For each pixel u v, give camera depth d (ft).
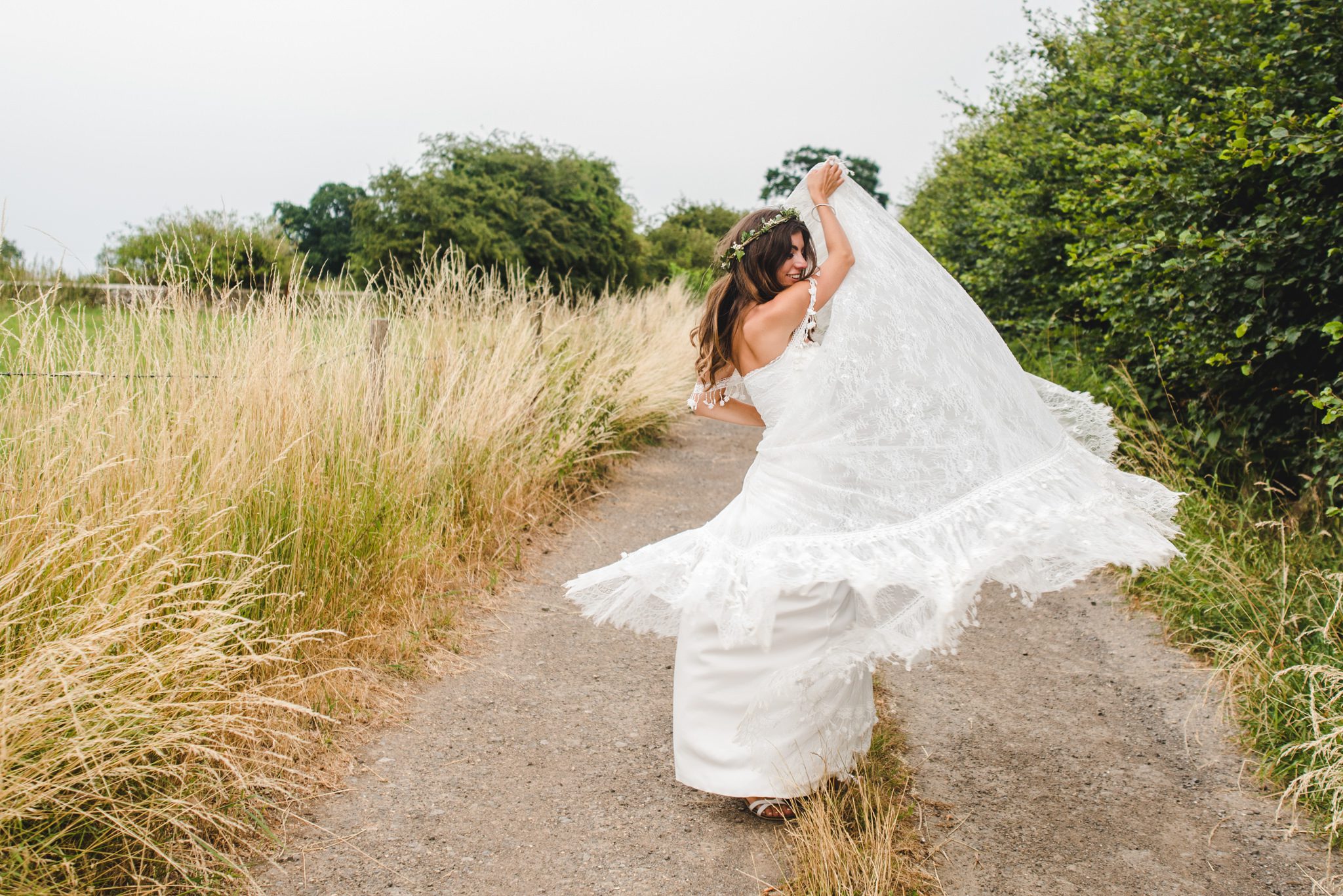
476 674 11.76
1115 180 17.28
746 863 7.94
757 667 7.98
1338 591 10.16
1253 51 15.07
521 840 8.29
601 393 23.95
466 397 17.10
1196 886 7.59
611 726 10.57
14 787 6.54
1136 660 12.09
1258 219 13.07
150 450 10.06
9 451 8.80
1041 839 8.27
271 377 12.03
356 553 12.40
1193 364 15.26
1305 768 8.77
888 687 11.46
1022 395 8.17
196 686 8.16
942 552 7.33
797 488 7.82
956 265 33.65
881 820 8.20
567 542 17.62
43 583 8.14
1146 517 7.98
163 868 7.31
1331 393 11.35
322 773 9.18
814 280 7.97
